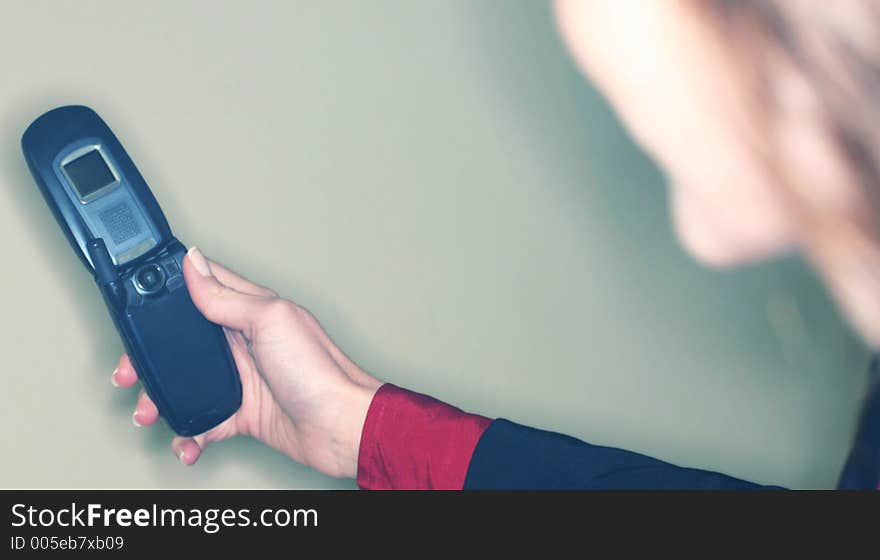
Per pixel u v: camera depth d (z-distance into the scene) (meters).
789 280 1.05
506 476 0.76
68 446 1.01
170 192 1.04
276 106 1.07
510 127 1.08
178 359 0.86
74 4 1.05
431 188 1.08
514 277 1.08
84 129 0.87
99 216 0.85
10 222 1.00
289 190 1.06
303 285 1.06
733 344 1.07
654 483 0.73
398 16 1.08
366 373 0.89
